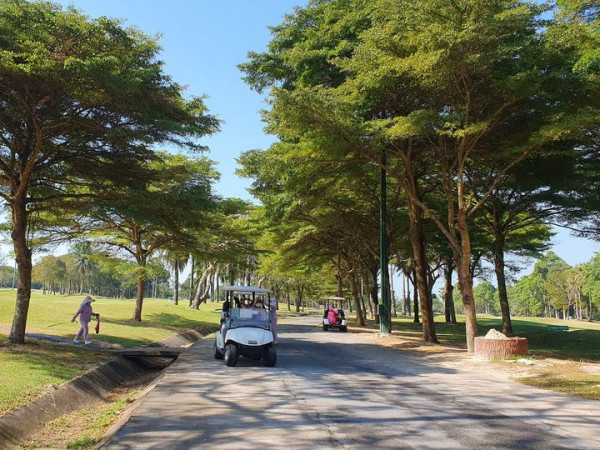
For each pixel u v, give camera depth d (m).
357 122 16.86
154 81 13.45
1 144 15.04
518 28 13.73
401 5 14.27
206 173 29.64
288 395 9.14
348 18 21.45
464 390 9.95
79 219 23.34
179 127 13.95
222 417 7.36
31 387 8.72
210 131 15.17
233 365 13.02
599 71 13.94
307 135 17.62
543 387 10.36
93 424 7.93
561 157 18.84
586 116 12.85
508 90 14.32
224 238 32.56
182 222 17.12
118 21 12.45
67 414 8.45
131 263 27.06
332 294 83.88
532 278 117.25
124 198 15.23
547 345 22.28
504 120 15.94
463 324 43.38
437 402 8.66
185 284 127.25
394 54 16.20
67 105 13.14
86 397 9.77
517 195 26.97
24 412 7.41
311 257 42.50
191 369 12.44
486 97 15.38
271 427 6.76
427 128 15.76
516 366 13.55
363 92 17.20
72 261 111.56
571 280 96.56
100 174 15.98
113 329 21.92
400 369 13.28
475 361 14.79
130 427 6.75
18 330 14.22
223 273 68.69
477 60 13.65
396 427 6.80
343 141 17.27
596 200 22.67
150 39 13.77
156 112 13.65
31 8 11.64
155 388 9.78
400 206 31.20
